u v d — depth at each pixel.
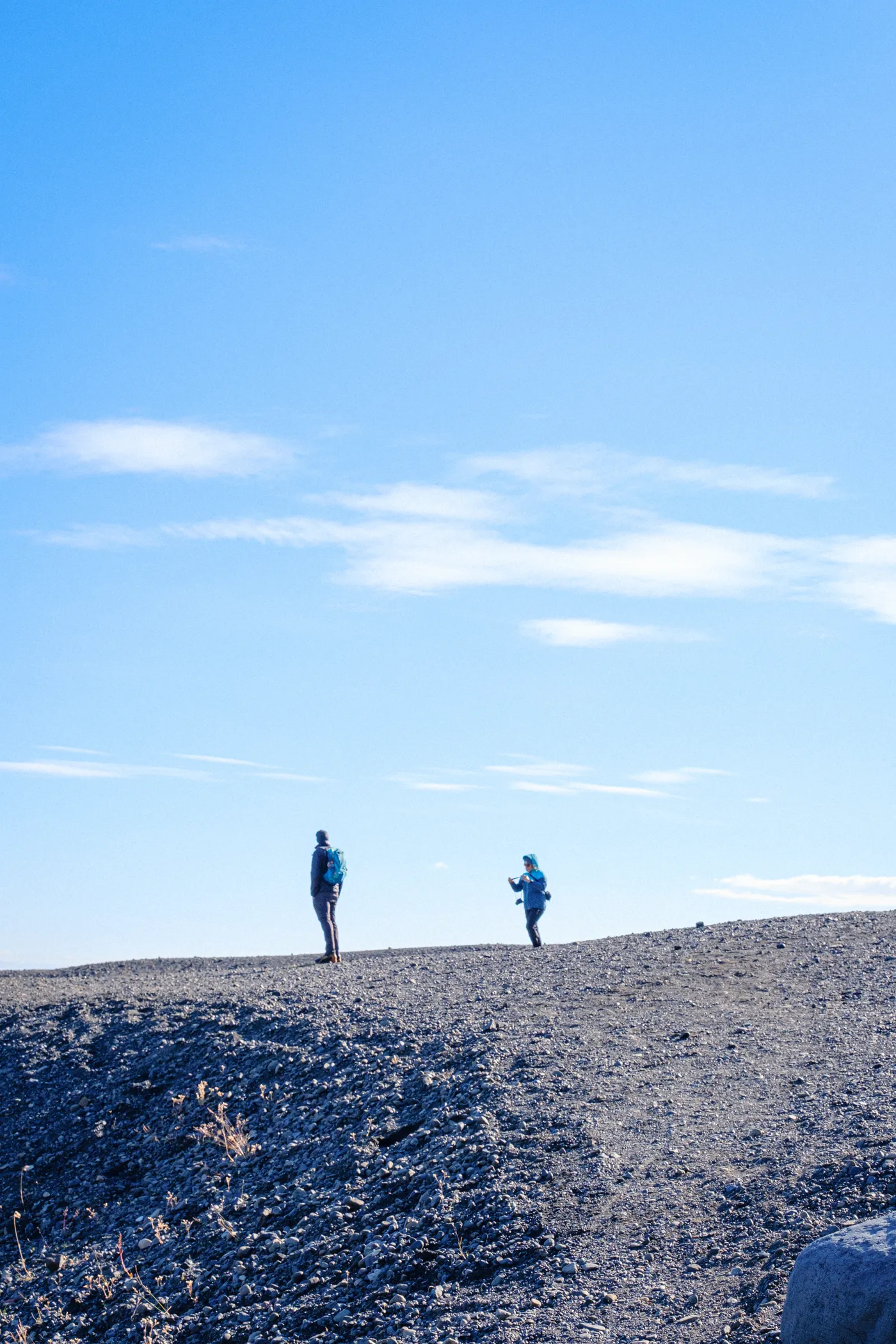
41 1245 10.30
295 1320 7.33
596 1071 9.68
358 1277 7.54
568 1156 8.12
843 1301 4.62
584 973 13.55
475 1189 8.03
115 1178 11.02
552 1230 7.21
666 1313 5.92
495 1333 6.20
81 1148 11.68
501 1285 6.80
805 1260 4.93
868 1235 4.90
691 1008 11.31
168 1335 7.91
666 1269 6.39
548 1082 9.58
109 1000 14.99
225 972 17.56
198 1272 8.66
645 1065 9.70
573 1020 11.31
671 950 14.47
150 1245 9.50
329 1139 9.97
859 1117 7.68
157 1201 10.29
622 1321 5.98
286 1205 9.09
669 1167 7.59
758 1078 8.97
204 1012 13.82
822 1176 6.86
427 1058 10.95
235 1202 9.58
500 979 13.91
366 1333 6.80
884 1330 4.45
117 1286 9.05
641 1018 11.11
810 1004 10.97
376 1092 10.50
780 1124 7.90
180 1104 11.82
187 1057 12.79
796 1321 4.84
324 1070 11.42
